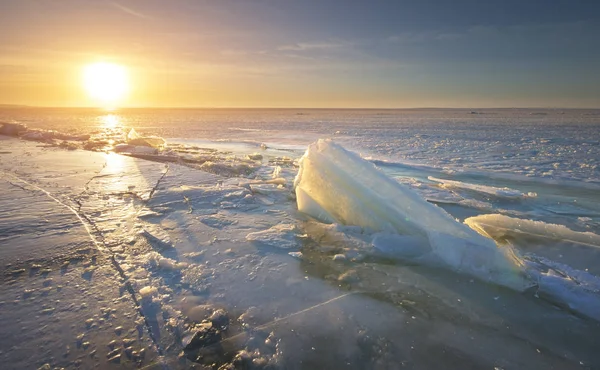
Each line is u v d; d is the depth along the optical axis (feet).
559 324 8.79
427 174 30.09
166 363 7.16
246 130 89.40
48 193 19.40
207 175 25.99
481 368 7.32
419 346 7.92
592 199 21.79
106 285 9.92
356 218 15.11
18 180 22.41
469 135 71.36
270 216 16.92
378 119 171.32
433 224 12.81
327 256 12.41
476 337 8.28
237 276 10.80
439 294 10.06
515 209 19.65
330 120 160.35
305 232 14.65
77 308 8.78
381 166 33.78
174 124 118.11
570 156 40.42
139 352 7.41
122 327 8.15
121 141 45.21
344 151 17.38
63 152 36.22
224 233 14.39
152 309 8.87
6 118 141.90
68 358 7.15
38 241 12.67
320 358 7.48
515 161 37.19
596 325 8.76
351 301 9.59
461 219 17.47
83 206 17.19
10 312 8.50
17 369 6.80
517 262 10.98
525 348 7.94
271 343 7.84
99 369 6.92
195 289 9.93
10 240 12.69
